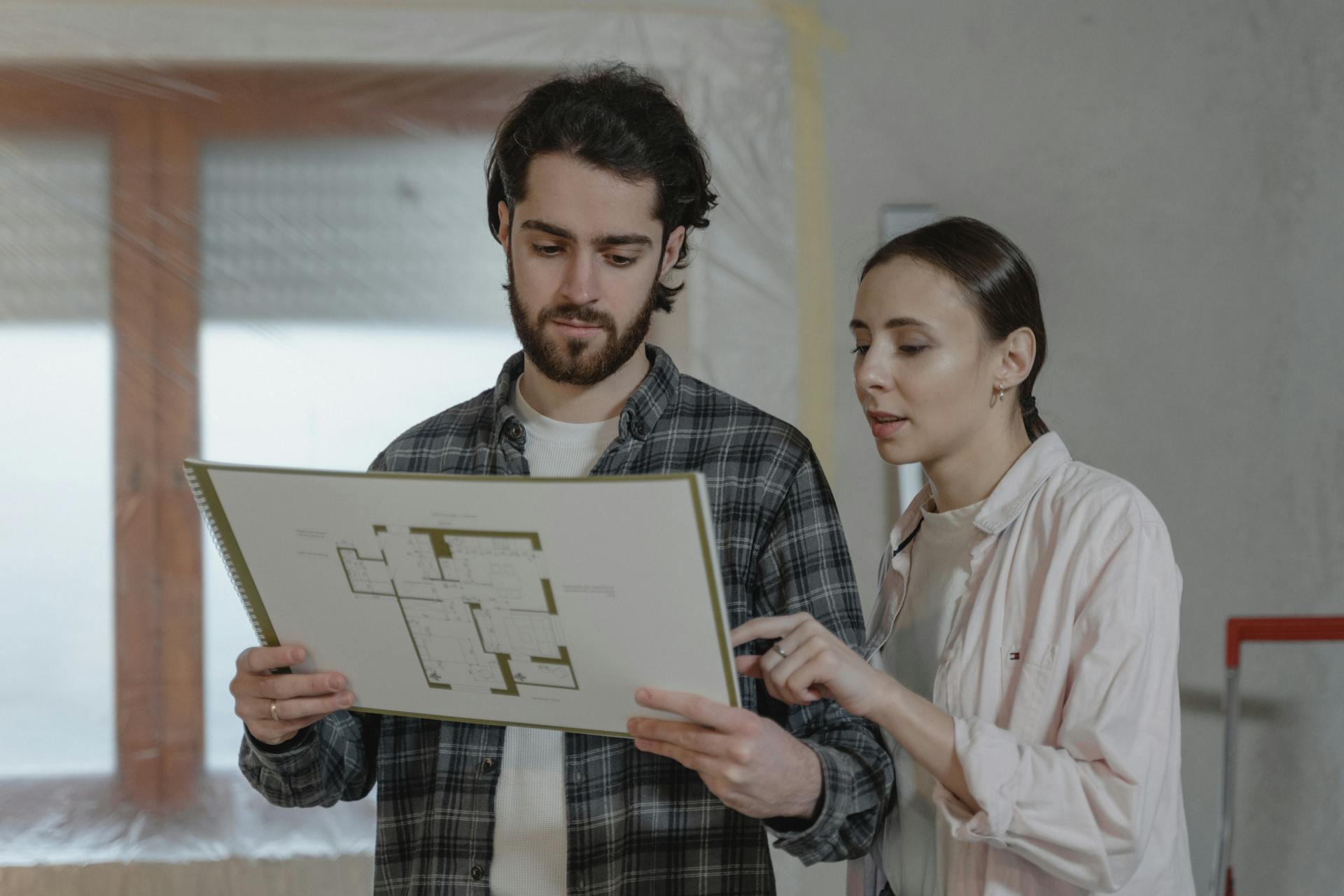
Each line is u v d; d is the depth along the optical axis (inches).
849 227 88.7
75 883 83.6
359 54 87.1
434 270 87.9
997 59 90.5
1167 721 36.9
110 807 84.8
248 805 85.6
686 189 42.6
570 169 38.9
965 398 41.1
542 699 35.1
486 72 87.7
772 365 87.7
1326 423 90.9
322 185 87.4
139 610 86.1
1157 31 91.5
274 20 87.0
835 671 35.4
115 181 86.4
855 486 87.9
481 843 39.6
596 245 39.4
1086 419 89.7
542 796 39.6
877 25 89.8
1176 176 91.0
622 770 39.3
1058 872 35.5
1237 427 90.5
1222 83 91.7
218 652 86.7
